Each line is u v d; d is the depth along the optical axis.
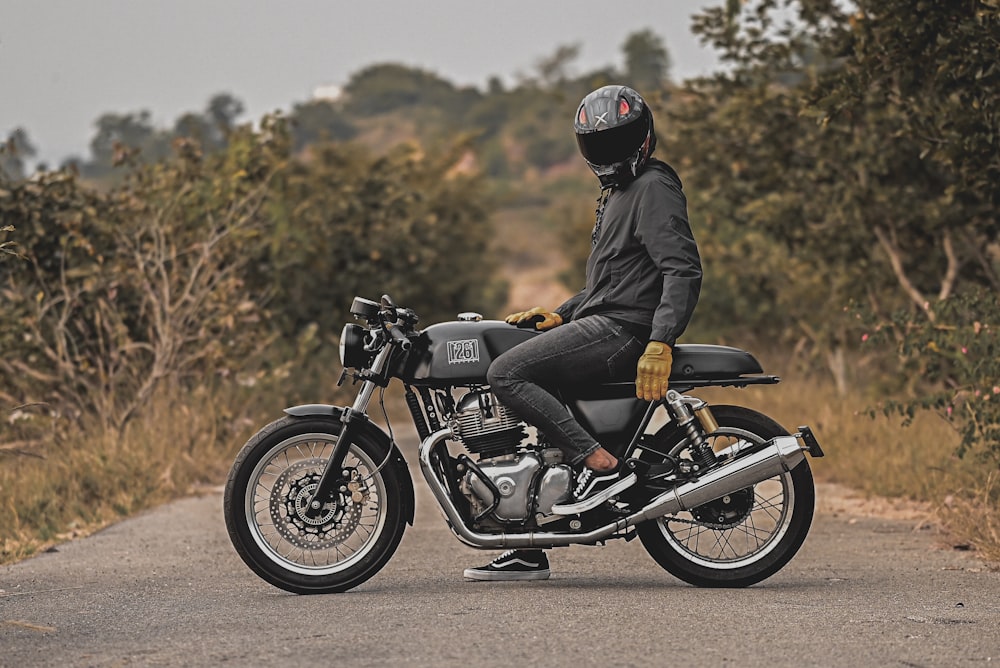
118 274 14.41
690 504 7.24
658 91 16.00
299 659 5.67
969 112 10.01
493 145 156.75
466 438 7.29
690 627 6.25
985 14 9.27
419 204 25.88
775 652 5.77
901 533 9.70
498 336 7.29
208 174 16.27
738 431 7.43
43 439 12.89
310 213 20.31
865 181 14.29
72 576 8.08
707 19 14.87
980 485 10.43
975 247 14.64
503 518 7.22
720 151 15.50
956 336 10.65
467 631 6.16
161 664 5.65
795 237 15.45
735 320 22.28
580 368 7.23
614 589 7.32
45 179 14.55
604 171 7.33
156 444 12.93
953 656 5.73
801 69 14.99
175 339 14.34
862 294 15.80
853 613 6.61
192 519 10.69
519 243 105.12
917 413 14.38
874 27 10.28
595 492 7.25
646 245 7.19
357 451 7.36
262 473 7.29
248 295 16.12
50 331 14.76
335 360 21.98
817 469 13.30
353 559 7.32
